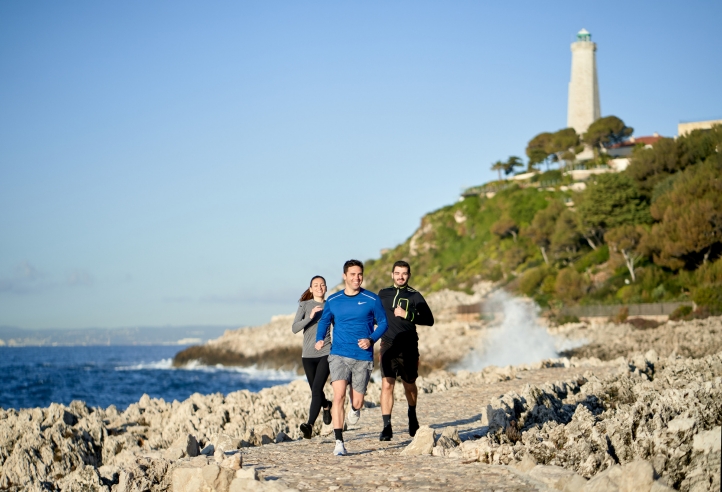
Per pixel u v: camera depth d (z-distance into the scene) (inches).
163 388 1990.7
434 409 510.3
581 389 516.7
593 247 2605.8
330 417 439.2
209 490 260.2
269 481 255.0
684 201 2001.7
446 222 3863.2
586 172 3563.0
